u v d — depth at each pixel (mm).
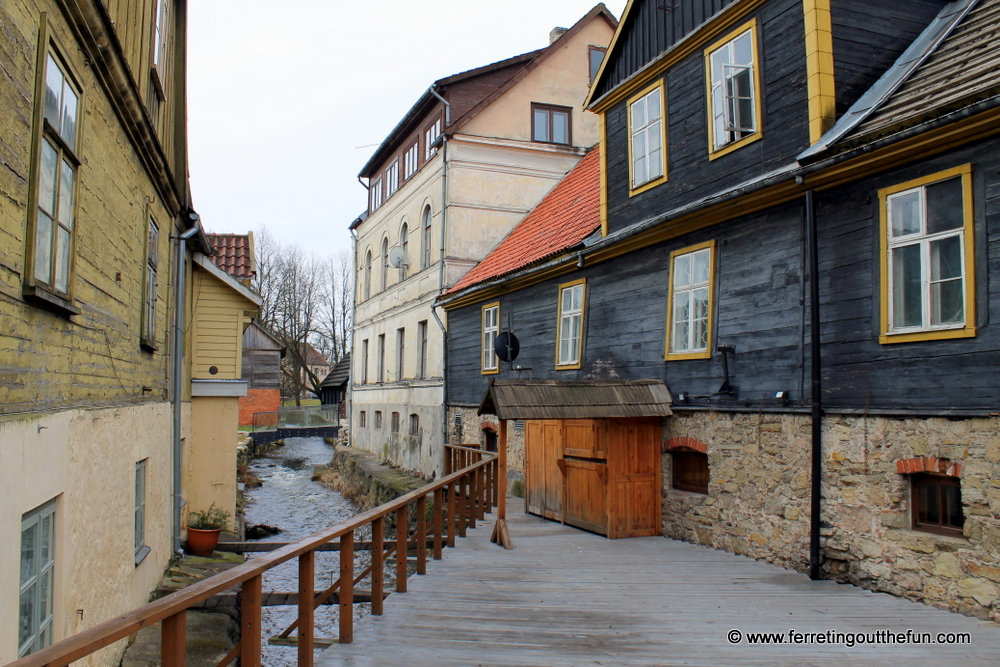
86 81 5711
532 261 13969
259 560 3846
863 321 7371
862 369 7344
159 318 9641
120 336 7141
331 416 45406
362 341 29312
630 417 9844
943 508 6660
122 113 6930
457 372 19109
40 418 4457
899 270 7125
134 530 7445
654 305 10703
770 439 8406
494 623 6102
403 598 6867
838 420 7539
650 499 10281
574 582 7535
